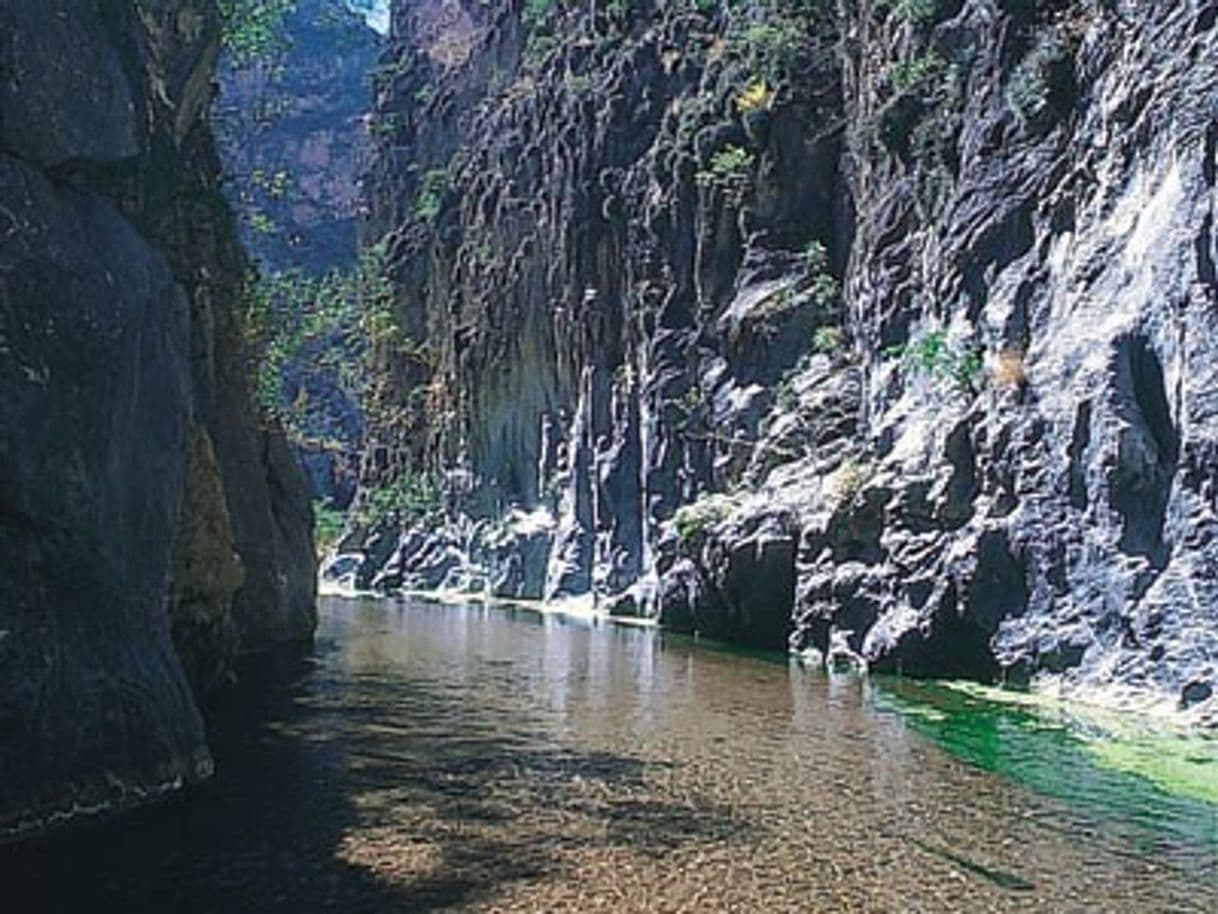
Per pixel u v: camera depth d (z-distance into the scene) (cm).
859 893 1316
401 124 10931
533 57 8631
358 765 1891
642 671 3216
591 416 6669
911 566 3225
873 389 3978
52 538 1452
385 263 9894
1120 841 1538
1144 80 2847
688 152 5797
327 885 1293
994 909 1277
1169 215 2650
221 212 3238
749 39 5512
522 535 7275
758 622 3944
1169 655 2470
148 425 1691
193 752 1680
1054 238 3141
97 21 1725
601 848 1460
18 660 1367
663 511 5562
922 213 3894
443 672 3148
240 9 3547
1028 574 2917
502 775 1848
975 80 3625
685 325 5728
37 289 1459
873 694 2773
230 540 2652
